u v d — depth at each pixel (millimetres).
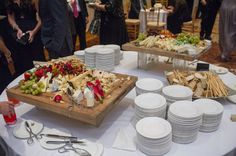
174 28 4141
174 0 3988
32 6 2525
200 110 1062
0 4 2543
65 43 2318
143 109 1091
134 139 1069
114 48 1888
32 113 1292
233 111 1278
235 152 1041
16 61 2742
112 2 3020
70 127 1169
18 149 1022
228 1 3643
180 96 1200
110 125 1183
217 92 1342
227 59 3957
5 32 2615
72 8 3227
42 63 1575
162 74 1760
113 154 989
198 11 5074
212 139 1064
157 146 936
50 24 2236
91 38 5129
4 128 1168
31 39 2531
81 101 1122
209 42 1860
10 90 1251
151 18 4039
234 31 3738
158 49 1731
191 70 1772
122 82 1315
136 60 2051
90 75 1349
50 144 1034
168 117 1058
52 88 1228
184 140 1020
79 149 1001
